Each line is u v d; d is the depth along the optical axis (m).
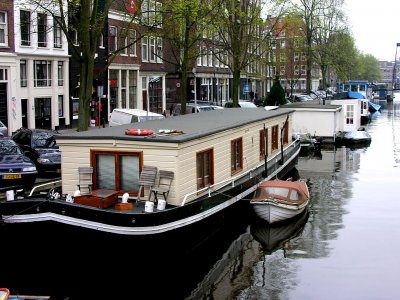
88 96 17.34
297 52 55.66
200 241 12.81
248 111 21.53
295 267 12.06
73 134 12.70
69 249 11.23
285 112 21.94
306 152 29.19
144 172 11.74
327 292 10.64
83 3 16.89
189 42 26.88
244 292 10.69
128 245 10.89
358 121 37.88
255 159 18.02
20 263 11.45
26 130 19.77
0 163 15.31
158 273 11.29
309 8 51.44
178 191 11.88
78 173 12.47
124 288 10.92
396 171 23.94
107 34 34.59
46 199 11.07
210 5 26.47
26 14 28.11
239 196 15.12
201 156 13.38
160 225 10.97
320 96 55.88
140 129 13.34
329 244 13.67
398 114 60.81
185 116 18.62
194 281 11.34
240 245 13.71
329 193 19.55
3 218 11.10
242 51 31.36
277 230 14.94
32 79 29.31
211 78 50.69
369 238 14.15
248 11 30.06
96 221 10.75
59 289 10.73
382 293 10.58
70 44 17.16
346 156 28.70
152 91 41.09
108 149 12.20
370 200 18.41
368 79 118.50
